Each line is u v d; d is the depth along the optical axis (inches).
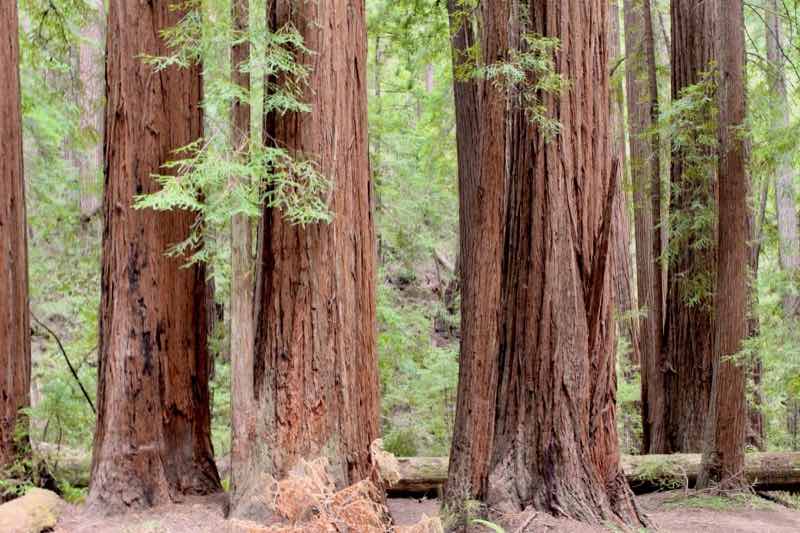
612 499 249.1
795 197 584.4
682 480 340.5
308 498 194.1
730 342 319.6
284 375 229.9
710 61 380.8
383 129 534.3
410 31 426.3
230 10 223.1
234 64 222.7
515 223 257.0
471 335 223.0
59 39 409.1
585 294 251.6
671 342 402.3
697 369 389.7
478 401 221.9
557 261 249.1
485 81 235.5
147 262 255.8
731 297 318.7
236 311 227.5
